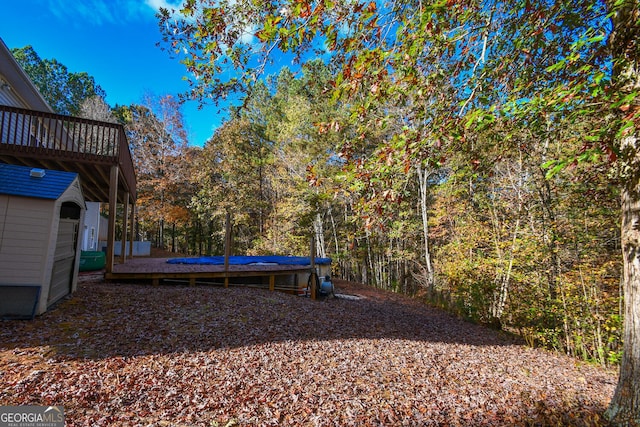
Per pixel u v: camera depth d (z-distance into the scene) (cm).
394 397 371
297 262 1148
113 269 832
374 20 262
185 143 2427
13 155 649
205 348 439
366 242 1794
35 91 851
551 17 311
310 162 1495
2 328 419
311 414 313
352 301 1059
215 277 854
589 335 717
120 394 305
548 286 833
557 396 429
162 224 2553
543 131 353
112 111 2845
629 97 180
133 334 453
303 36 270
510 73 338
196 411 295
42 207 480
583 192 695
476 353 611
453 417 344
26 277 464
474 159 407
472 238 1070
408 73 296
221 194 2047
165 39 329
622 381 333
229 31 307
